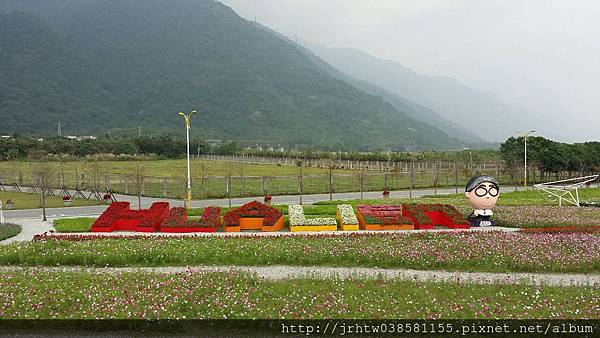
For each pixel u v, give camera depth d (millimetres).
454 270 18422
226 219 26375
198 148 101812
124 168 71750
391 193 48031
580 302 14281
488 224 26828
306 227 25672
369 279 16812
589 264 18359
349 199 40188
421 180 60219
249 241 21812
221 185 53875
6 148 79375
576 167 58219
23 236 25828
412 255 19266
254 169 76375
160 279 16406
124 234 24891
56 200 42906
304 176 59250
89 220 29594
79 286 15688
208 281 16109
